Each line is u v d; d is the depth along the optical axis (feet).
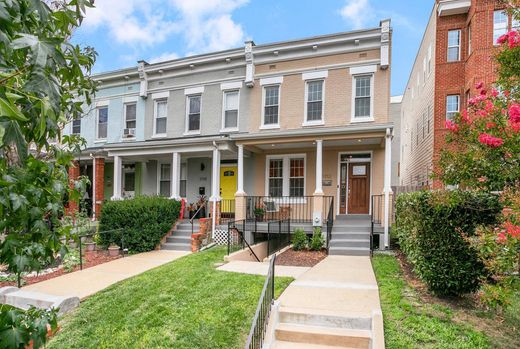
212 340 14.94
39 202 6.70
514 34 15.25
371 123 38.27
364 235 33.22
